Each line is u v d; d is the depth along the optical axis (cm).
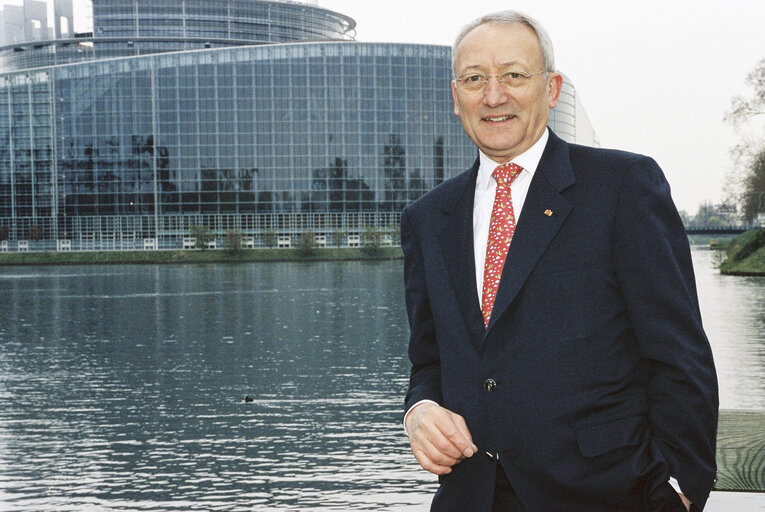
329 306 3991
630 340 197
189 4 15512
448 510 209
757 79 5269
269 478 1052
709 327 2483
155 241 12025
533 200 204
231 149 11969
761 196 5488
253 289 5400
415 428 204
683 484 183
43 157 12206
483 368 202
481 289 209
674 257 193
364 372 1941
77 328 3142
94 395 1692
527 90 207
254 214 12006
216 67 11894
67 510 938
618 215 197
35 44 15900
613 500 191
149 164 11994
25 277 7731
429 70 12169
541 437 195
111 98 12006
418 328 227
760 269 5400
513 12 214
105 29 15600
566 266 198
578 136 14638
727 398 1355
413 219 230
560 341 196
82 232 12175
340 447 1203
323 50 11938
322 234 12019
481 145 212
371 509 916
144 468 1111
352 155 12038
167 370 2034
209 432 1323
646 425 194
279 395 1647
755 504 290
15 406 1574
